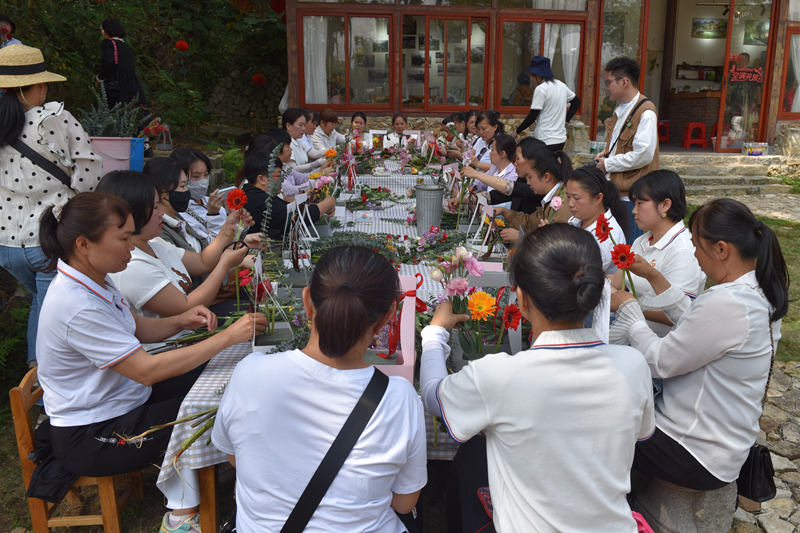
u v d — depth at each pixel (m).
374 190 5.12
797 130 10.88
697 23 14.23
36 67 3.01
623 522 1.37
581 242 1.35
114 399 2.00
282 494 1.30
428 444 1.93
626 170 4.42
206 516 2.10
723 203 1.89
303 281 2.45
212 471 2.06
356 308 1.24
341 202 4.66
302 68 10.41
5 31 5.24
